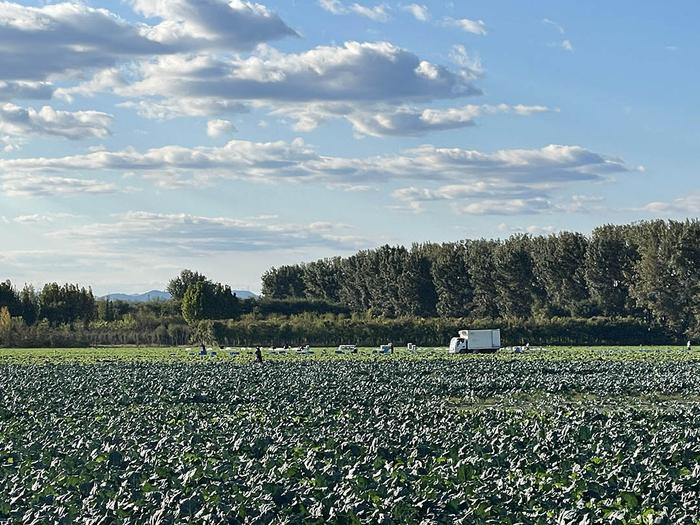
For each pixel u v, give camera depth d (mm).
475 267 152875
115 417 38031
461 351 101125
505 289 149625
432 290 159500
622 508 17969
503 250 151875
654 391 52062
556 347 114875
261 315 150750
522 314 149750
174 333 128000
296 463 23422
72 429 33250
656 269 127062
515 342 120375
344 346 103688
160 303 173500
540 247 151375
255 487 19688
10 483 21328
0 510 18469
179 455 25500
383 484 20047
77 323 144125
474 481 20703
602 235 144125
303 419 37219
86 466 23312
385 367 70500
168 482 20984
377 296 166375
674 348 110688
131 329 138750
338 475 21578
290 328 119312
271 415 38781
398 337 119438
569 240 144625
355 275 174125
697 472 21562
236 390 51719
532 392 51531
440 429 31578
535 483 20391
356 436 29344
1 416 40531
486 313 152750
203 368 71312
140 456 25688
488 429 31203
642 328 123625
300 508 18266
